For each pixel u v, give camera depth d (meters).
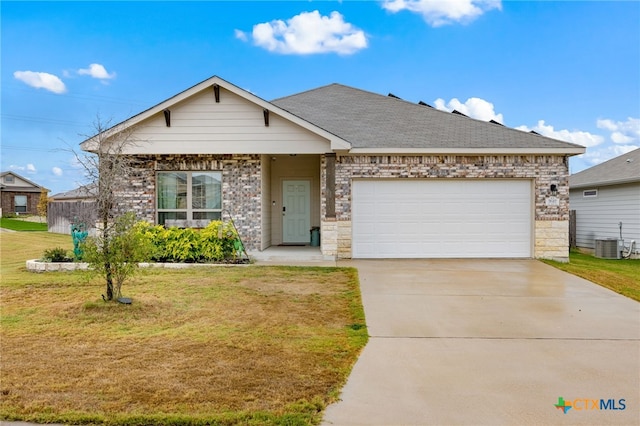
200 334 5.87
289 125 12.35
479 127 14.48
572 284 9.48
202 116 12.33
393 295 8.35
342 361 5.01
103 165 7.78
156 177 13.02
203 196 13.16
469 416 3.79
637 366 4.98
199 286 8.85
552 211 13.01
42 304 7.36
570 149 12.70
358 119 15.12
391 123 14.78
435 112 16.19
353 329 6.25
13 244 18.22
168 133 12.35
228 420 3.61
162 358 4.98
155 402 3.90
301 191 15.30
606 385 4.46
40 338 5.66
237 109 12.33
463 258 13.06
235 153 12.39
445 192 13.09
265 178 13.73
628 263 14.80
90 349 5.26
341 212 12.87
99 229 7.71
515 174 12.95
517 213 13.12
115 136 12.01
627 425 3.67
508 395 4.21
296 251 13.39
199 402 3.92
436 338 5.92
